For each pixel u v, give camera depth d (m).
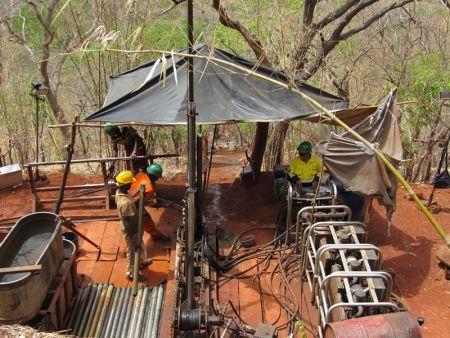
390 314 4.30
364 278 5.05
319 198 6.57
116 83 8.54
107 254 7.17
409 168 10.06
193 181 4.98
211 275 6.24
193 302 5.06
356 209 6.80
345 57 11.07
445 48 10.64
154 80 7.45
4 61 12.20
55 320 5.52
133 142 8.53
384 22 11.34
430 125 9.71
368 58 11.73
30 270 4.89
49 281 5.42
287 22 8.79
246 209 8.20
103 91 11.43
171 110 6.82
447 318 5.58
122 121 6.81
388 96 6.00
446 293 6.04
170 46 10.80
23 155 11.48
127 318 5.96
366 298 4.92
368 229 7.52
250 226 7.62
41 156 11.58
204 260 6.20
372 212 8.05
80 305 6.13
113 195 8.39
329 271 5.48
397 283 6.23
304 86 7.73
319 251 5.21
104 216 8.13
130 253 6.49
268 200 8.51
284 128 10.35
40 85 9.20
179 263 5.94
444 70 10.23
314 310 5.68
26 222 6.14
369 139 5.95
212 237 7.16
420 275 6.39
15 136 11.41
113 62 11.27
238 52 11.05
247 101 7.07
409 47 10.08
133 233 6.42
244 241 7.00
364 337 4.09
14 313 4.89
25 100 11.95
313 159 7.33
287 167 8.03
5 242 5.71
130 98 7.21
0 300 4.78
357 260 5.13
